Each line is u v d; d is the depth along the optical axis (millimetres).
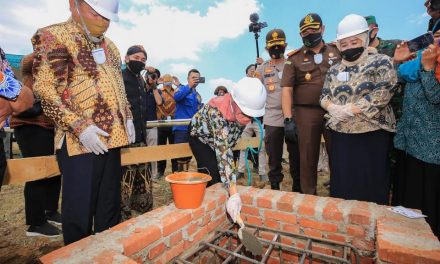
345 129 2447
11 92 1228
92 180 1705
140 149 2779
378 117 2340
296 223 2195
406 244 1513
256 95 1911
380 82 2293
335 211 2041
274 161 3732
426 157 2182
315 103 3086
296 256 2213
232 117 2074
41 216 2852
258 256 2391
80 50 1661
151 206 3271
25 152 2707
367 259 1955
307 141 3109
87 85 1681
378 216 1918
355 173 2447
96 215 1932
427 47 2146
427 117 2191
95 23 1669
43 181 2814
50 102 1540
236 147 4410
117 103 1819
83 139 1573
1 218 3330
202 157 2607
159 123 3969
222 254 2342
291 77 3184
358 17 2408
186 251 1989
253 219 2379
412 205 2354
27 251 2543
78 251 1478
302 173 3176
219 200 2297
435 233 2199
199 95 5250
